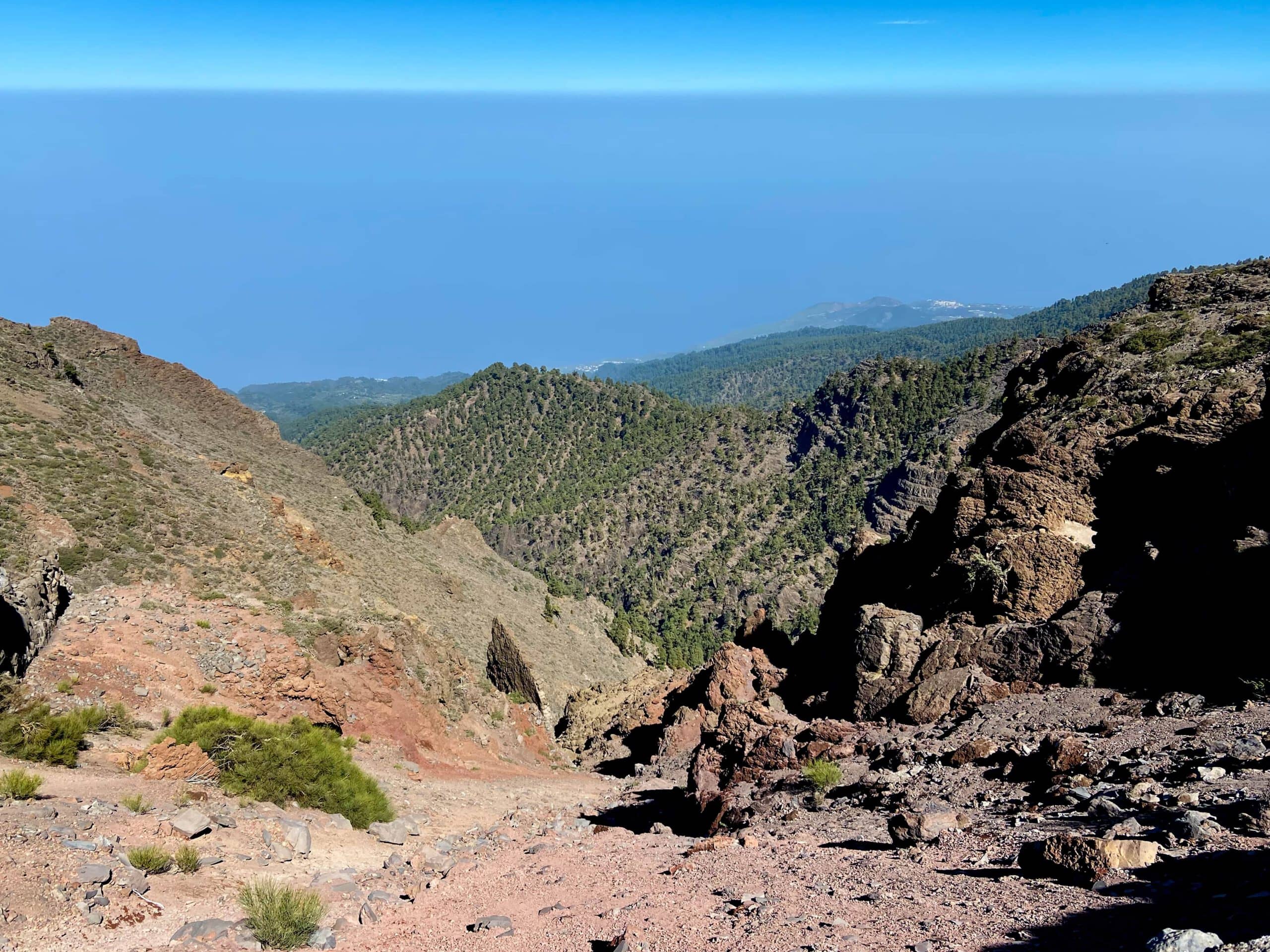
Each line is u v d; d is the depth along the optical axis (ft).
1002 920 33.71
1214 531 89.61
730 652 152.76
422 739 126.31
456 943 43.83
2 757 64.85
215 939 41.65
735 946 36.11
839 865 49.93
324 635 128.16
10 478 136.46
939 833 52.60
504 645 226.17
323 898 51.75
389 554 281.74
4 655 84.69
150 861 49.29
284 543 186.80
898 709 98.99
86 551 126.31
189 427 256.11
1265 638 74.13
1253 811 40.42
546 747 168.86
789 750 91.15
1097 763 59.41
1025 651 93.81
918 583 123.95
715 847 61.98
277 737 76.43
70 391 203.82
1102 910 32.27
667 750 147.23
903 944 32.81
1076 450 114.83
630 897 49.49
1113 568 99.19
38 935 38.42
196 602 126.41
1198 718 67.77
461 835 85.20
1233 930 27.30
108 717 81.56
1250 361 141.28
